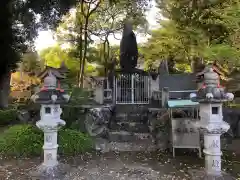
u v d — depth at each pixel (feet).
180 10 42.27
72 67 71.51
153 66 56.34
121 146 22.98
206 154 15.14
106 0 61.16
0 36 35.42
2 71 38.52
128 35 38.24
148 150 22.04
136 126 28.22
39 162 18.70
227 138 24.98
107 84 35.53
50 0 36.14
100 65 73.87
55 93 16.26
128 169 17.20
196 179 14.82
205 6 36.37
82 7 59.88
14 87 66.18
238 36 26.45
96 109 26.61
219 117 14.92
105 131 25.61
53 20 38.88
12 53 37.45
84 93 29.43
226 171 16.46
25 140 20.92
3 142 21.25
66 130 22.35
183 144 19.70
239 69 27.63
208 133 14.92
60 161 18.90
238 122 26.16
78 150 20.90
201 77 16.43
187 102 21.12
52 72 16.72
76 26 67.15
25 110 32.35
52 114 16.21
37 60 75.77
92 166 17.85
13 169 17.20
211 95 14.52
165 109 26.63
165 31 47.06
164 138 22.50
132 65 37.63
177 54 49.98
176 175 15.93
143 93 35.19
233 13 27.09
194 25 39.14
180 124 19.90
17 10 35.68
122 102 34.96
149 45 52.70
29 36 39.34
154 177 15.65
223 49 25.99
